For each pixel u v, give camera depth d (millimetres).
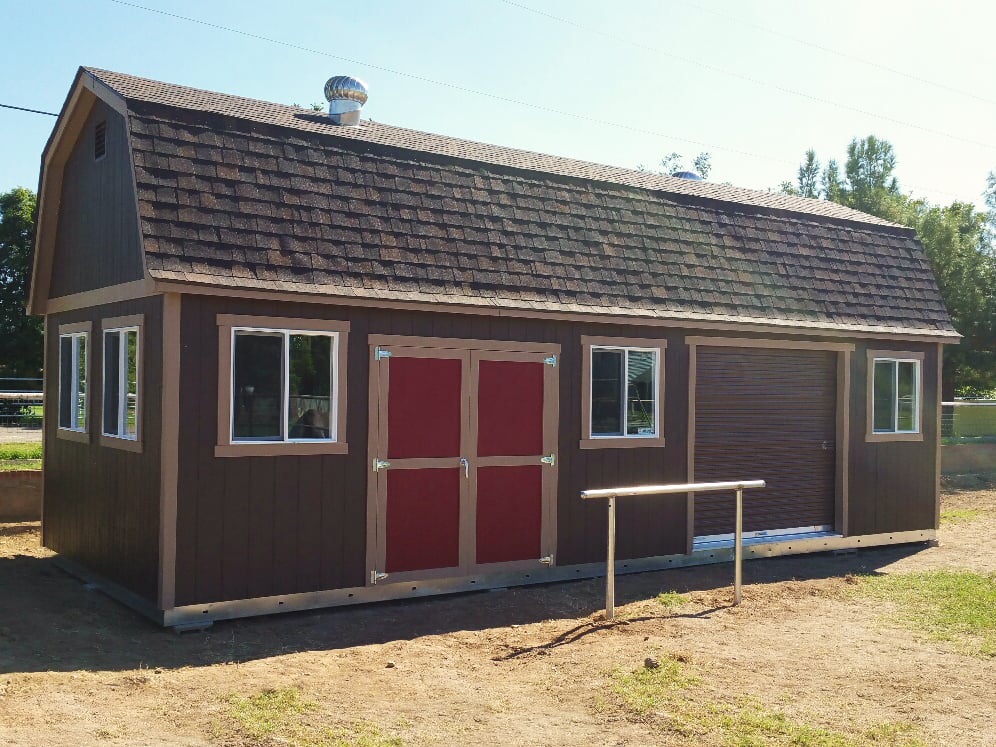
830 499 12594
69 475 10398
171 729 5449
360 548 8781
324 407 8594
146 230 7750
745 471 11719
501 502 9656
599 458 10367
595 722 5891
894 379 13156
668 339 10875
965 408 27281
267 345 8297
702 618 8711
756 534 11875
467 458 9398
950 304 29109
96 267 9633
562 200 10742
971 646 7867
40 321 39188
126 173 8867
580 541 10258
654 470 10820
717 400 11445
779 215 12719
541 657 7305
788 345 11875
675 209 11711
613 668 6977
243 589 8125
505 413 9656
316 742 5336
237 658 7121
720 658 7367
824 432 12531
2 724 5301
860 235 13406
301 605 8445
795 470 12242
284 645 7527
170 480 7758
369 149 9609
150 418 8141
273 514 8281
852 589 10164
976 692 6676
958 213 33750
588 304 9984
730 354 11570
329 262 8547
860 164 35094
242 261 8062
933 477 13523
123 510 8734
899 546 13266
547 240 10234
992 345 29609
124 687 6207
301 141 9164
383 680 6625
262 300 8180
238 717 5684
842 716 6117
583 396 10195
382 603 8953
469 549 9453
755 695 6480
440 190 9805
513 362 9695
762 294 11633
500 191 10281
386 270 8852
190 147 8398
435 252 9297
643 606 9078
